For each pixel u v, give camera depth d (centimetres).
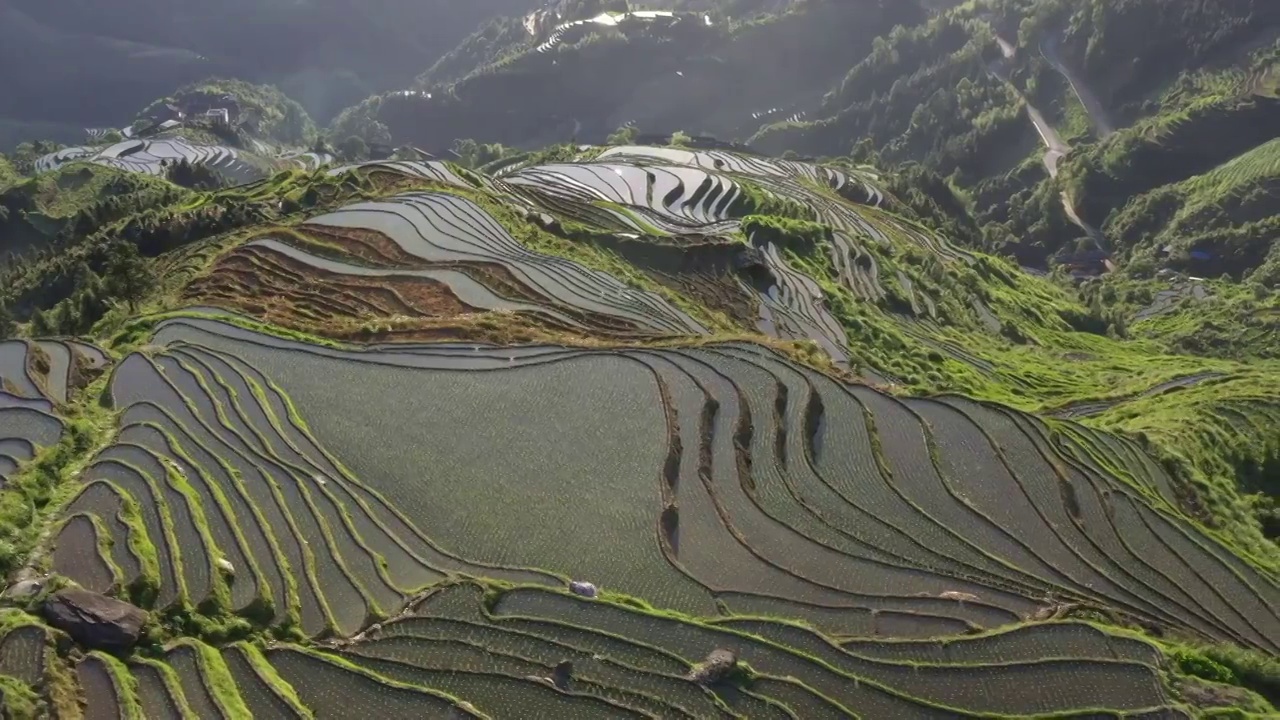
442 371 4444
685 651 2797
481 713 2566
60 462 3491
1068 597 3162
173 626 2775
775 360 4512
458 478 3641
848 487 3691
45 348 4566
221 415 3953
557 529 3366
